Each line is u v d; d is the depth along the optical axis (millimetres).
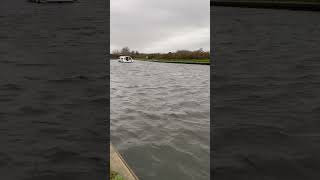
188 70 77250
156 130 15086
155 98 27203
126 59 126938
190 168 9977
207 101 25250
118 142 12945
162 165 10227
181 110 20938
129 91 33125
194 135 14062
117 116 18625
